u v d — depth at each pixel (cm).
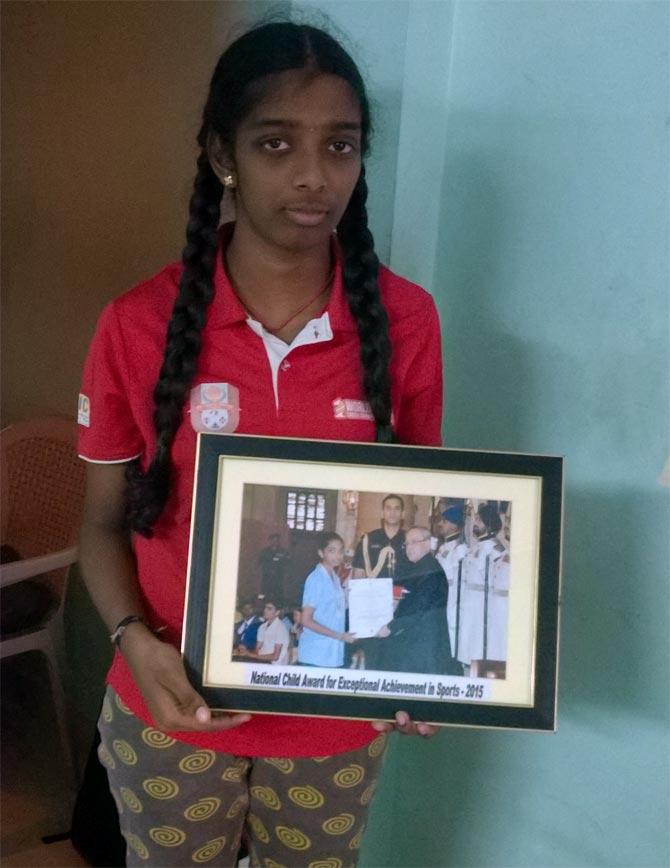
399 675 96
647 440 114
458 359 139
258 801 115
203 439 94
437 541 97
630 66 111
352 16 131
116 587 105
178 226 168
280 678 96
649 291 112
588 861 128
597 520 122
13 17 179
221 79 94
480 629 97
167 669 93
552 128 122
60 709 188
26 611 180
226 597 95
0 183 188
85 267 184
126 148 174
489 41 129
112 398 101
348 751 108
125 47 170
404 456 96
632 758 121
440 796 150
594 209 117
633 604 118
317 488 96
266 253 98
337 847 115
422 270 140
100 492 108
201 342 97
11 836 177
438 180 139
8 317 194
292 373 98
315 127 89
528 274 127
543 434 127
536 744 134
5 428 186
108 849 165
